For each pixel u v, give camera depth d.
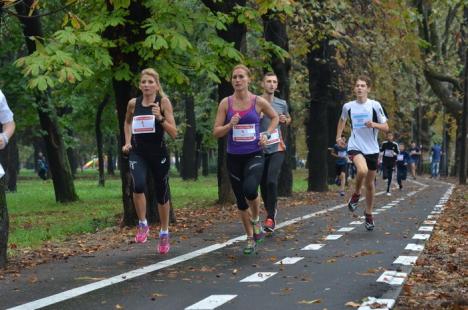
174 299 9.55
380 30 36.00
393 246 14.88
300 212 24.42
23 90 34.25
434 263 12.59
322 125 39.66
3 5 12.18
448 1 41.69
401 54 38.88
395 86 49.00
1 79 34.56
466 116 48.19
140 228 14.62
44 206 33.56
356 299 9.38
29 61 14.48
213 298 9.55
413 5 44.16
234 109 13.89
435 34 47.66
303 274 11.45
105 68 18.94
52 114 35.56
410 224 19.69
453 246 14.88
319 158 39.69
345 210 25.33
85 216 26.95
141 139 14.06
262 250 14.50
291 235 17.14
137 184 14.12
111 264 12.96
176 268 12.29
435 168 69.31
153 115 14.00
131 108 14.33
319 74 39.41
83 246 16.25
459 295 9.68
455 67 50.84
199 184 56.81
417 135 80.81
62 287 10.66
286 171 33.91
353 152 17.69
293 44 34.94
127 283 10.86
